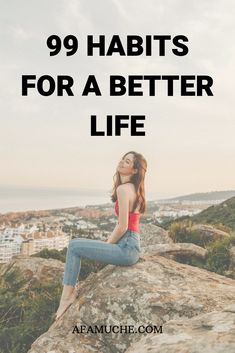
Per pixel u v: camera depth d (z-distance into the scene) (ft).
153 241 41.34
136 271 17.48
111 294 16.15
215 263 30.01
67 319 16.12
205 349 8.21
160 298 15.31
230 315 10.21
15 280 24.86
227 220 107.04
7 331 18.86
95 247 16.75
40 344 14.97
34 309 20.47
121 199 16.52
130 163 17.02
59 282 27.50
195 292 15.90
